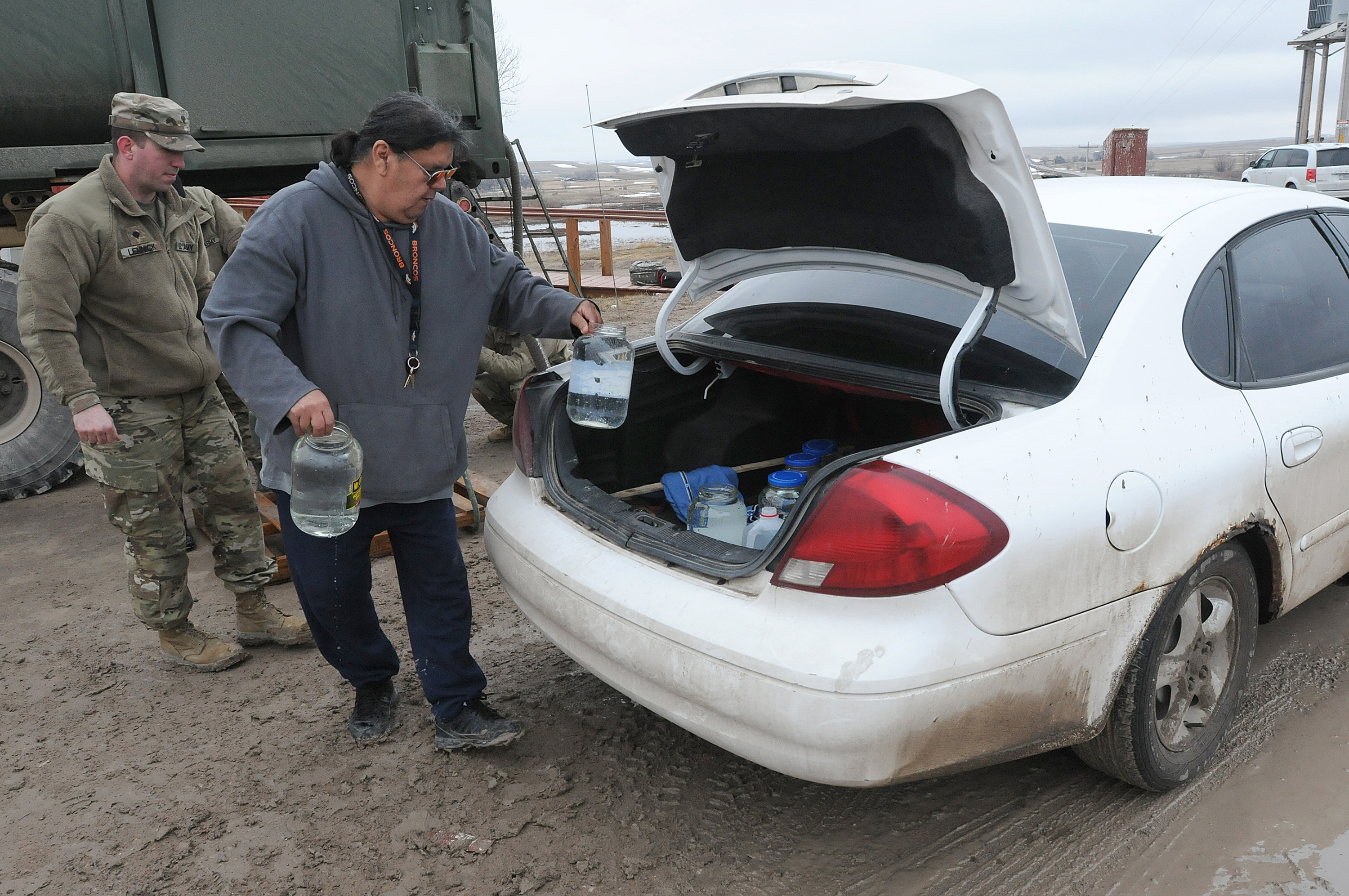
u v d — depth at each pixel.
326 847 2.36
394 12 5.69
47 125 4.78
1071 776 2.58
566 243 12.73
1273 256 2.82
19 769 2.72
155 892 2.22
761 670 1.91
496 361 5.02
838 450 3.07
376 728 2.81
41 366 2.77
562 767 2.66
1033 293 2.12
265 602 3.45
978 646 1.91
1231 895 2.12
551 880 2.23
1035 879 2.20
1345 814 2.37
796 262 2.63
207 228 3.55
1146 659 2.26
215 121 5.13
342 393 2.34
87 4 4.73
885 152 2.04
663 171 2.60
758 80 2.17
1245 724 2.77
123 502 3.02
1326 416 2.71
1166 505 2.20
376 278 2.29
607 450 2.94
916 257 2.23
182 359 3.01
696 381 3.13
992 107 1.85
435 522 2.59
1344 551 3.00
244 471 3.28
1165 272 2.45
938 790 2.53
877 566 1.88
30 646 3.46
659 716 2.89
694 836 2.38
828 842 2.35
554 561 2.38
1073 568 2.03
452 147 2.23
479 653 3.32
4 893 2.22
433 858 2.31
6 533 4.61
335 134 5.57
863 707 1.84
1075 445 2.11
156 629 3.23
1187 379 2.38
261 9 5.21
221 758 2.75
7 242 5.46
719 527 2.61
